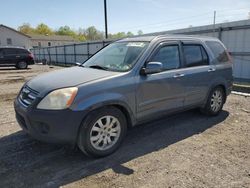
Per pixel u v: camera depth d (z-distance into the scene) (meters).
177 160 3.39
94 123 3.29
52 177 2.99
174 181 2.89
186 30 11.80
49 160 3.40
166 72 4.11
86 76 3.49
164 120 5.09
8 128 4.66
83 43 22.59
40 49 37.12
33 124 3.16
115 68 3.86
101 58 4.40
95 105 3.21
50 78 3.58
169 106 4.23
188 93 4.52
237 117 5.32
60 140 3.11
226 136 4.25
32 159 3.43
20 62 19.55
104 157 3.48
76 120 3.11
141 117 3.85
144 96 3.79
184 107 4.56
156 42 4.07
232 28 9.93
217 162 3.33
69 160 3.40
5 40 54.06
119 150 3.70
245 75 9.80
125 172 3.09
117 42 4.73
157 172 3.09
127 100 3.57
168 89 4.12
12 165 3.26
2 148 3.76
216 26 10.48
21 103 3.45
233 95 7.75
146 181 2.90
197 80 4.64
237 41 9.88
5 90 9.12
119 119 3.56
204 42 5.02
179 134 4.34
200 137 4.21
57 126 3.05
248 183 2.86
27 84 3.71
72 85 3.21
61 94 3.09
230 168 3.18
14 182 2.88
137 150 3.70
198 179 2.93
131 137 4.21
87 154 3.37
